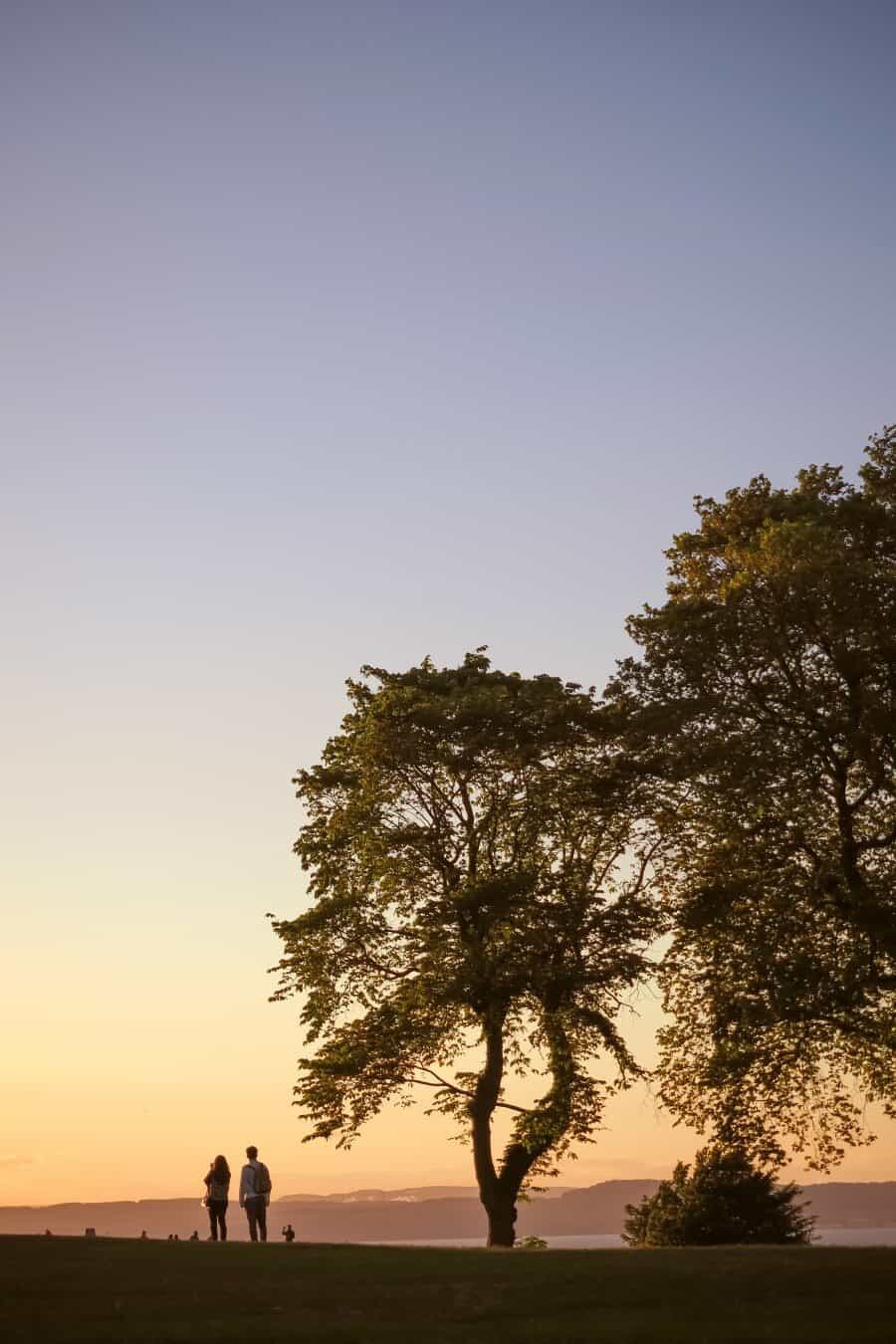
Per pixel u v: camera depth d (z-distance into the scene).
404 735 43.84
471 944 42.34
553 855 45.12
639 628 38.38
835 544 35.62
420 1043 44.00
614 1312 20.02
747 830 37.56
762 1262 24.77
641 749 38.41
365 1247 28.59
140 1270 23.50
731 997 35.22
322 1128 44.34
